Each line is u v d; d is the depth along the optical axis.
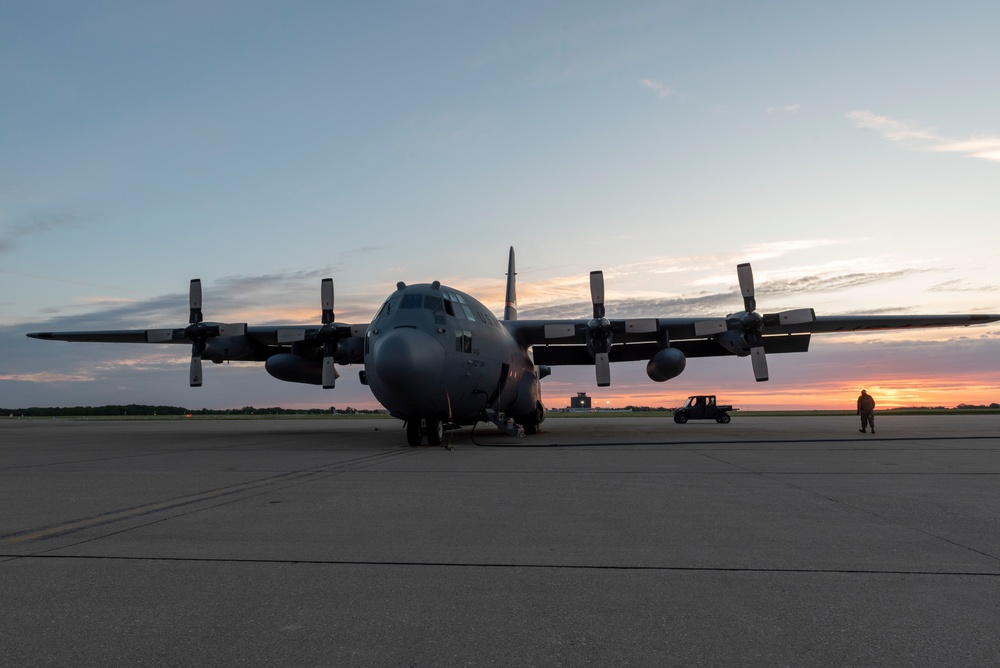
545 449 15.97
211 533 6.09
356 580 4.57
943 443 17.27
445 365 16.80
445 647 3.39
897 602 4.03
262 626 3.69
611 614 3.86
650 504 7.59
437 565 4.96
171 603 4.08
